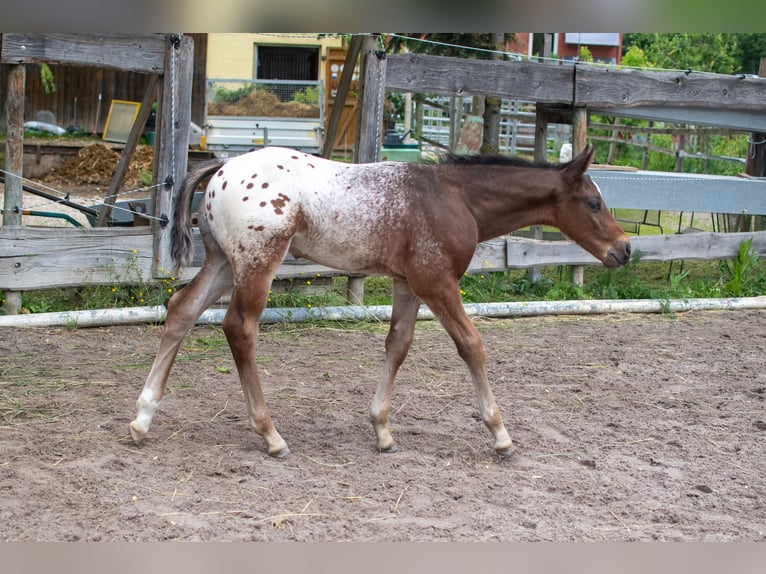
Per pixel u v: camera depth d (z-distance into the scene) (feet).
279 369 20.42
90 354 20.75
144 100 25.71
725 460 15.52
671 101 29.48
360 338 23.65
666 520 12.87
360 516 12.54
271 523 12.15
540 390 19.56
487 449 15.70
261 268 14.20
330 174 14.71
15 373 18.90
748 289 30.58
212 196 14.53
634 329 25.81
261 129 57.47
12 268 23.00
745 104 30.14
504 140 58.59
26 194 45.14
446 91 26.96
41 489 12.78
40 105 66.64
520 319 26.66
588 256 29.50
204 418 16.71
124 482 13.32
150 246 24.50
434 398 18.74
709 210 30.48
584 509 13.15
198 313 15.21
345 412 17.56
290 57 68.80
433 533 12.06
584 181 15.42
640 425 17.34
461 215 14.74
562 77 28.19
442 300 14.65
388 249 14.66
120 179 26.86
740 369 21.79
